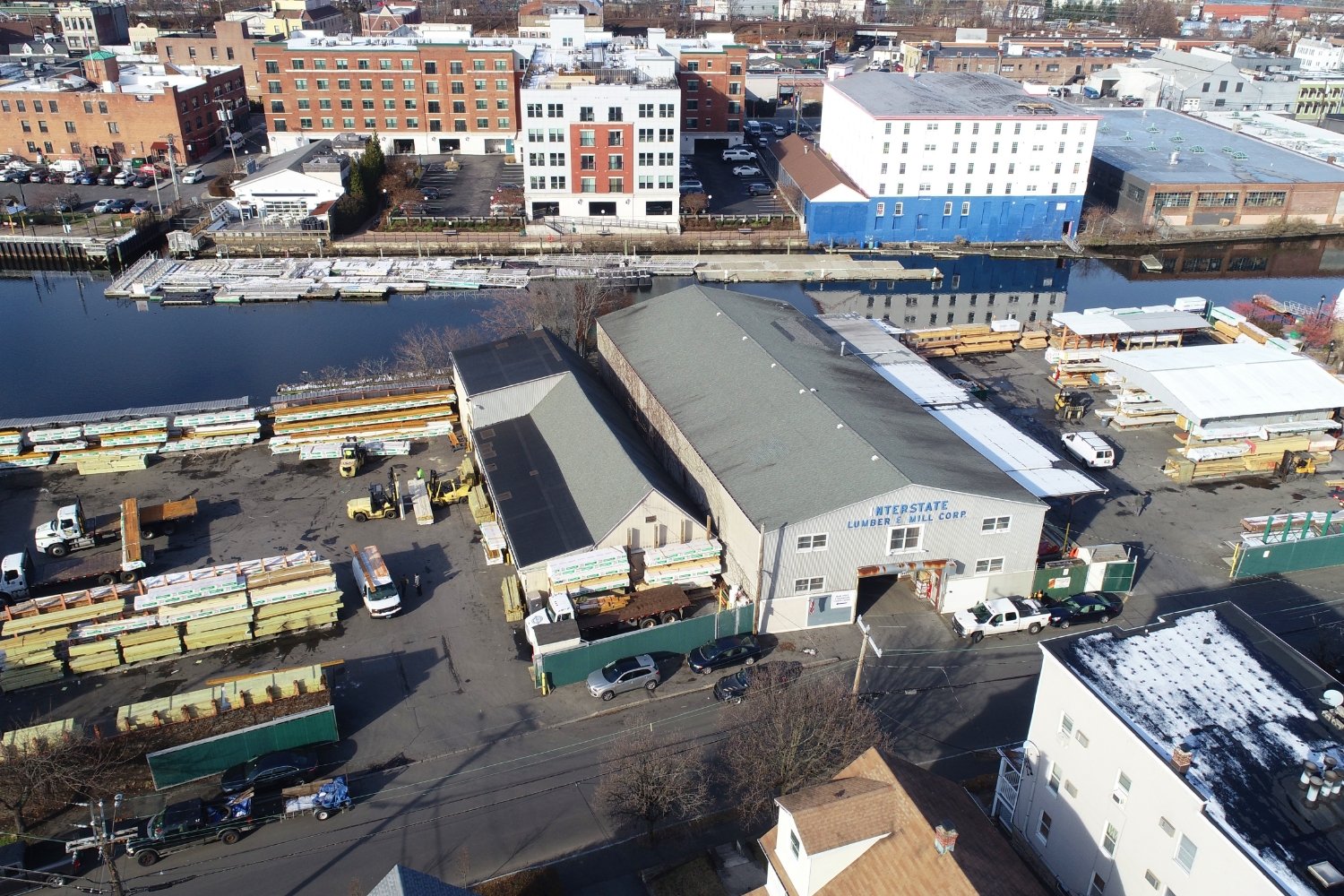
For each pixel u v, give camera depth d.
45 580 55.09
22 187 129.88
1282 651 37.34
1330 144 149.88
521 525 54.66
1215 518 62.69
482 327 89.94
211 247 113.94
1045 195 122.75
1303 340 87.81
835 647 50.78
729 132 157.75
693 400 63.00
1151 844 31.95
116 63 146.38
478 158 149.12
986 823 32.78
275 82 144.50
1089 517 62.38
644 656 48.50
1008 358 86.69
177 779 41.78
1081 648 36.56
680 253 118.00
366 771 43.00
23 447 67.06
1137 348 83.88
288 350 89.12
